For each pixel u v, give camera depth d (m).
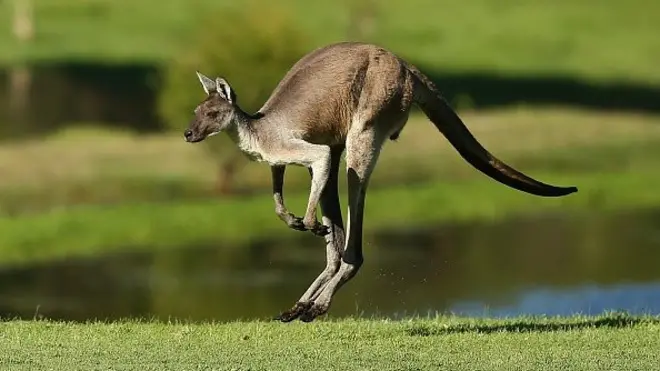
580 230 117.69
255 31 141.25
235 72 139.88
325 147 42.94
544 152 166.50
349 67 43.94
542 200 131.88
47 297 88.75
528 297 84.88
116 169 146.12
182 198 133.50
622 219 124.00
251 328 47.00
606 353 41.31
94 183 138.62
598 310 78.38
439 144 166.25
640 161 160.75
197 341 43.50
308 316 42.34
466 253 105.50
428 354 40.94
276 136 43.00
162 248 109.81
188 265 102.31
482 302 82.75
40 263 103.25
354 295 85.44
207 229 116.00
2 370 37.97
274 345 42.69
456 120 46.38
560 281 91.62
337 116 43.81
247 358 40.06
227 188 137.75
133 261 104.06
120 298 88.38
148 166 148.00
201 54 141.38
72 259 104.94
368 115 44.00
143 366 38.62
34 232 110.69
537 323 49.00
